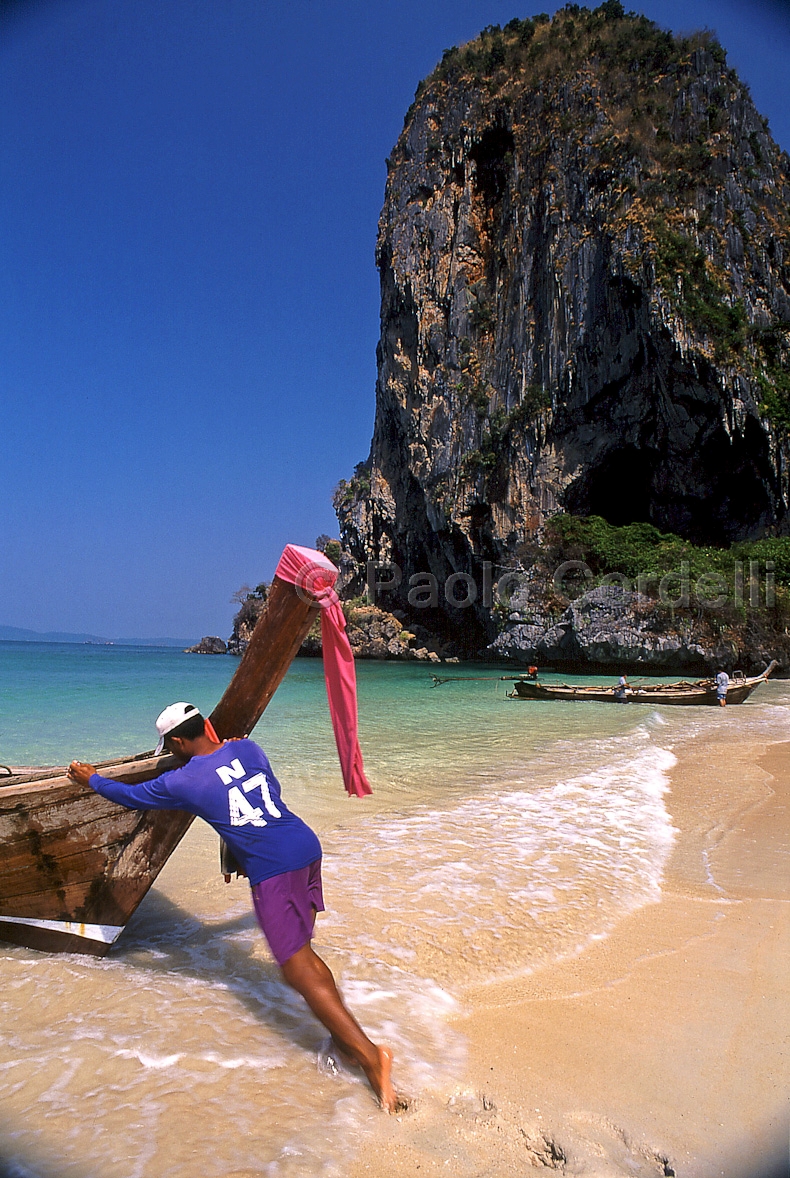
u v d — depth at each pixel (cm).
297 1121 248
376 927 418
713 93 4862
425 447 5212
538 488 4566
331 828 639
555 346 4556
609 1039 310
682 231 4300
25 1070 272
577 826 662
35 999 331
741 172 4681
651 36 5122
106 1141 234
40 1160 223
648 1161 235
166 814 383
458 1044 303
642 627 3303
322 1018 285
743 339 4038
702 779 920
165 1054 286
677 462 4319
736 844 623
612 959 392
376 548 5966
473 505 4850
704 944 414
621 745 1188
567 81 5012
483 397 4912
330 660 369
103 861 382
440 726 1427
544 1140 243
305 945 302
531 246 4900
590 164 4600
